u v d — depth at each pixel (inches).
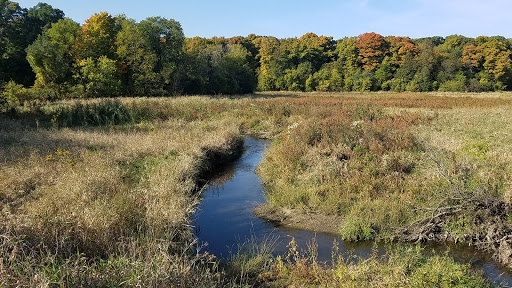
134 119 708.7
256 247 239.0
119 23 1697.8
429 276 170.9
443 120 692.7
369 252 231.0
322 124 523.2
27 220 187.8
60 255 164.7
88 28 1423.5
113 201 246.1
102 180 291.0
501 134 526.3
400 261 190.7
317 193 323.0
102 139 476.4
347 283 172.7
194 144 454.9
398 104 1156.5
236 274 199.2
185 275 165.0
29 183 293.7
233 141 570.9
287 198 319.0
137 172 357.7
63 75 1233.4
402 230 248.7
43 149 398.3
